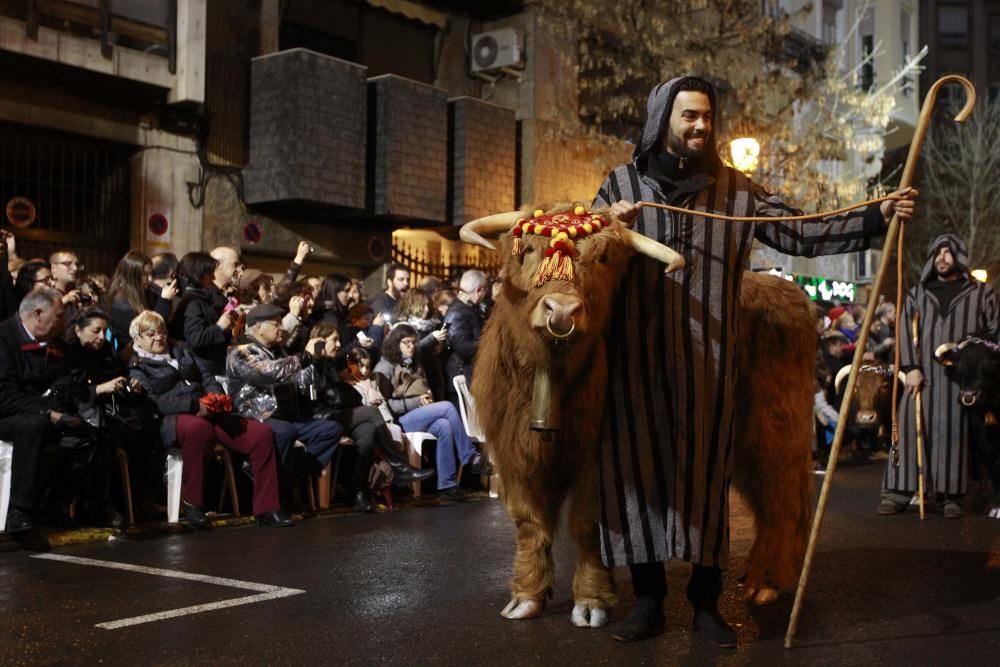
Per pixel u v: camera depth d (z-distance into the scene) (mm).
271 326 8617
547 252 4125
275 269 15359
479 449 9922
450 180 16531
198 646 4324
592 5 18297
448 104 16594
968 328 8539
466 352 9984
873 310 4219
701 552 4363
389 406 9609
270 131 14359
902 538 7223
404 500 9297
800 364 5047
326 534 7406
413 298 10453
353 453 8883
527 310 4172
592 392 4398
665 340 4445
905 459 8523
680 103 4449
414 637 4445
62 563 6227
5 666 4074
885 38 30469
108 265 13273
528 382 4395
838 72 21438
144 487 7746
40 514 7109
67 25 12500
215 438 7832
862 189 21906
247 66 14578
